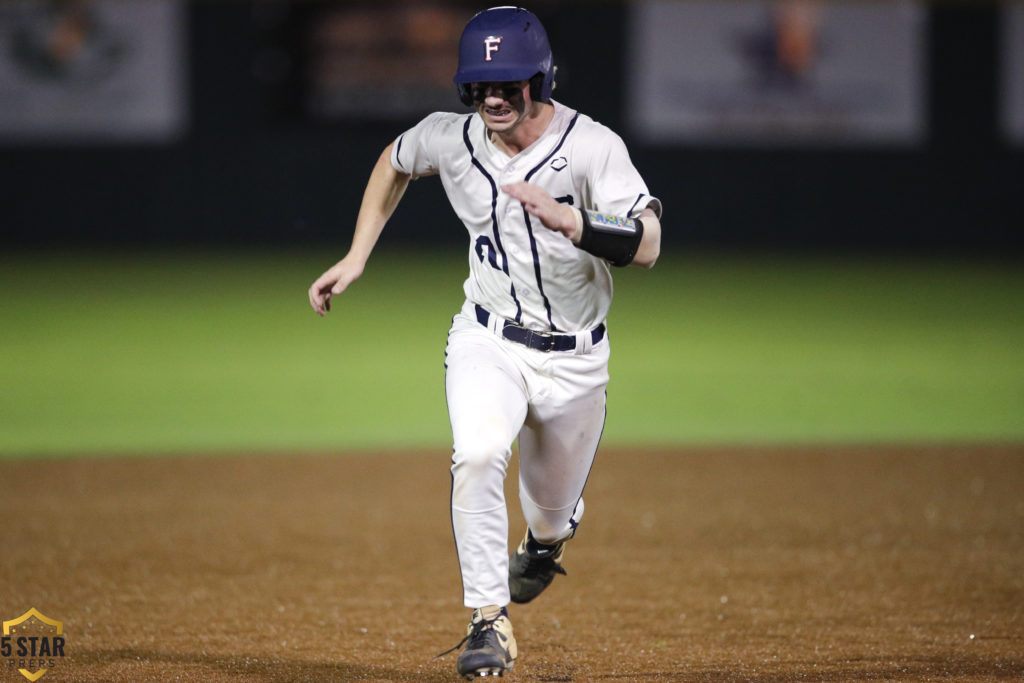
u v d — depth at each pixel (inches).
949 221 2903.5
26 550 724.7
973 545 747.4
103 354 1520.7
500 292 495.5
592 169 473.1
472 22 465.1
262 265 2556.6
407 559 719.7
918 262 2743.6
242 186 2817.4
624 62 2822.3
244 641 565.6
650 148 2842.0
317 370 1424.7
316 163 2817.4
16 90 2723.9
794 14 2810.0
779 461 990.4
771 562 712.4
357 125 2807.6
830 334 1707.7
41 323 1775.3
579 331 497.7
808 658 541.6
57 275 2372.0
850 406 1231.5
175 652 547.8
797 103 2842.0
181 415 1176.2
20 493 869.8
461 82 457.7
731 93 2832.2
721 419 1170.6
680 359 1508.4
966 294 2164.1
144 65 2751.0
